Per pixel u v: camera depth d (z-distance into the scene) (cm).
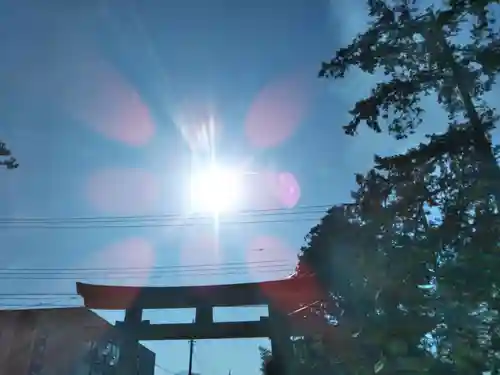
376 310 934
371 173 936
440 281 760
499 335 736
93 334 2792
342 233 1140
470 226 759
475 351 749
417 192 844
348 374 1091
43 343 2766
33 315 2778
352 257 1071
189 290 2222
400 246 849
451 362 794
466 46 848
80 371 2728
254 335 2122
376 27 934
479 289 732
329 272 1243
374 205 913
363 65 952
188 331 2170
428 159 847
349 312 1100
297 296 1877
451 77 858
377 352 984
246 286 2127
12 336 2752
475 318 759
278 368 1433
